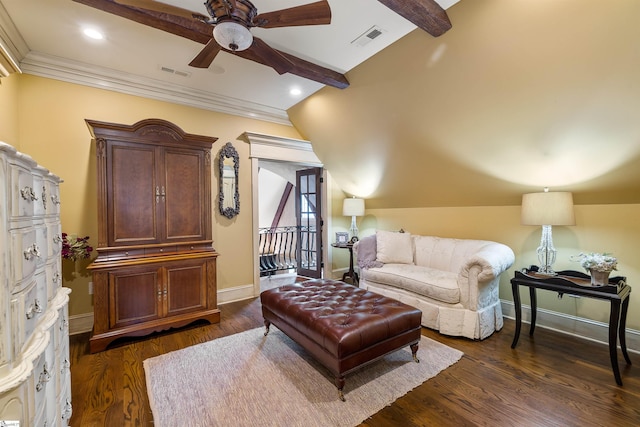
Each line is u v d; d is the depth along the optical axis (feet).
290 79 10.45
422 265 11.96
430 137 10.20
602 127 6.97
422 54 7.99
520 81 7.21
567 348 7.95
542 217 7.90
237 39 5.41
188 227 9.87
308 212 16.97
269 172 21.22
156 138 9.26
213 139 10.28
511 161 9.14
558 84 6.80
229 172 12.35
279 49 8.31
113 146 8.58
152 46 8.26
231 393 6.07
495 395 5.97
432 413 5.47
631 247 7.91
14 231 2.96
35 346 3.22
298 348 8.09
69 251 8.55
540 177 9.04
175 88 10.95
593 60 6.08
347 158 14.01
